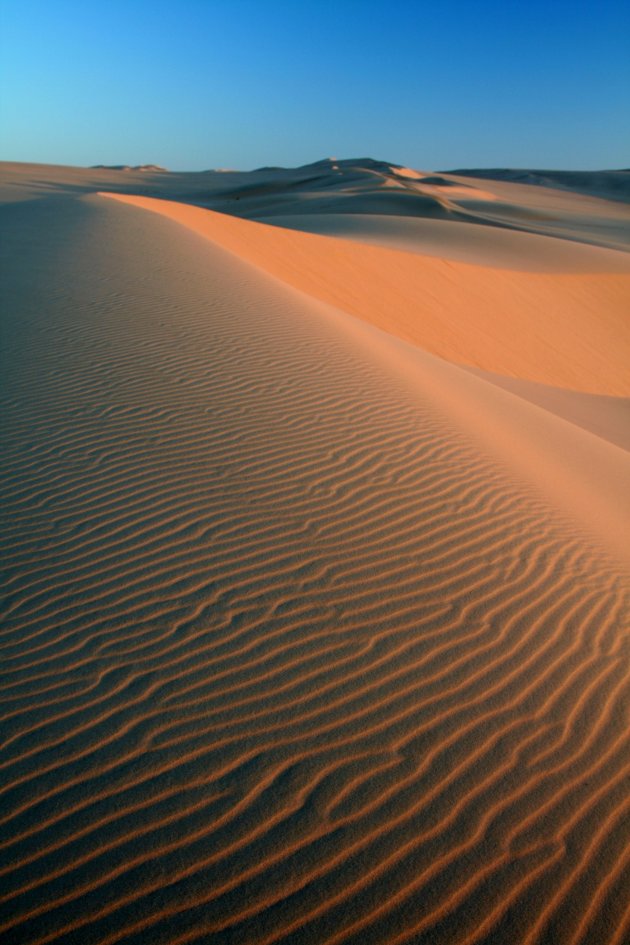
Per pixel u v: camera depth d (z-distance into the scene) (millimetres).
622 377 22859
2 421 6648
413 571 4961
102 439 6414
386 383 8844
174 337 9234
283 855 2975
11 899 2717
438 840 3090
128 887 2799
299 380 8328
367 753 3496
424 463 6699
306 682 3908
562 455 9336
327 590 4664
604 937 2770
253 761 3404
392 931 2729
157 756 3387
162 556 4859
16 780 3209
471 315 23344
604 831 3189
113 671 3879
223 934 2670
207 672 3920
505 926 2781
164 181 108938
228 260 14805
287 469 6176
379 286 23219
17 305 10172
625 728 3795
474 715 3783
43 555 4797
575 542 5832
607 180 144375
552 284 28906
